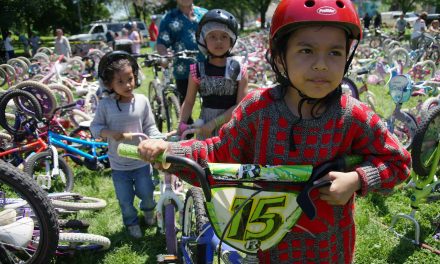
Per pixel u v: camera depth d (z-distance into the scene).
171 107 5.72
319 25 1.30
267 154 1.50
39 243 2.72
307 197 1.33
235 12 41.66
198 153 1.58
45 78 8.17
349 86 5.83
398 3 41.88
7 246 2.79
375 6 36.97
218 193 1.39
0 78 11.20
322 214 1.52
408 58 10.60
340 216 1.57
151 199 3.53
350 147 1.51
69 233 3.11
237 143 1.57
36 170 4.83
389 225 3.68
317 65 1.30
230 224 1.42
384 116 6.97
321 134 1.44
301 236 1.55
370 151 1.48
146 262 3.26
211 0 39.19
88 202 3.91
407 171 1.49
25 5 27.02
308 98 1.39
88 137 5.22
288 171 1.37
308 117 1.44
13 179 2.59
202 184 1.31
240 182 1.39
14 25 28.08
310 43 1.31
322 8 1.27
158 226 3.55
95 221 3.85
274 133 1.48
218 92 3.29
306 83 1.33
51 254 2.74
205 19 3.19
